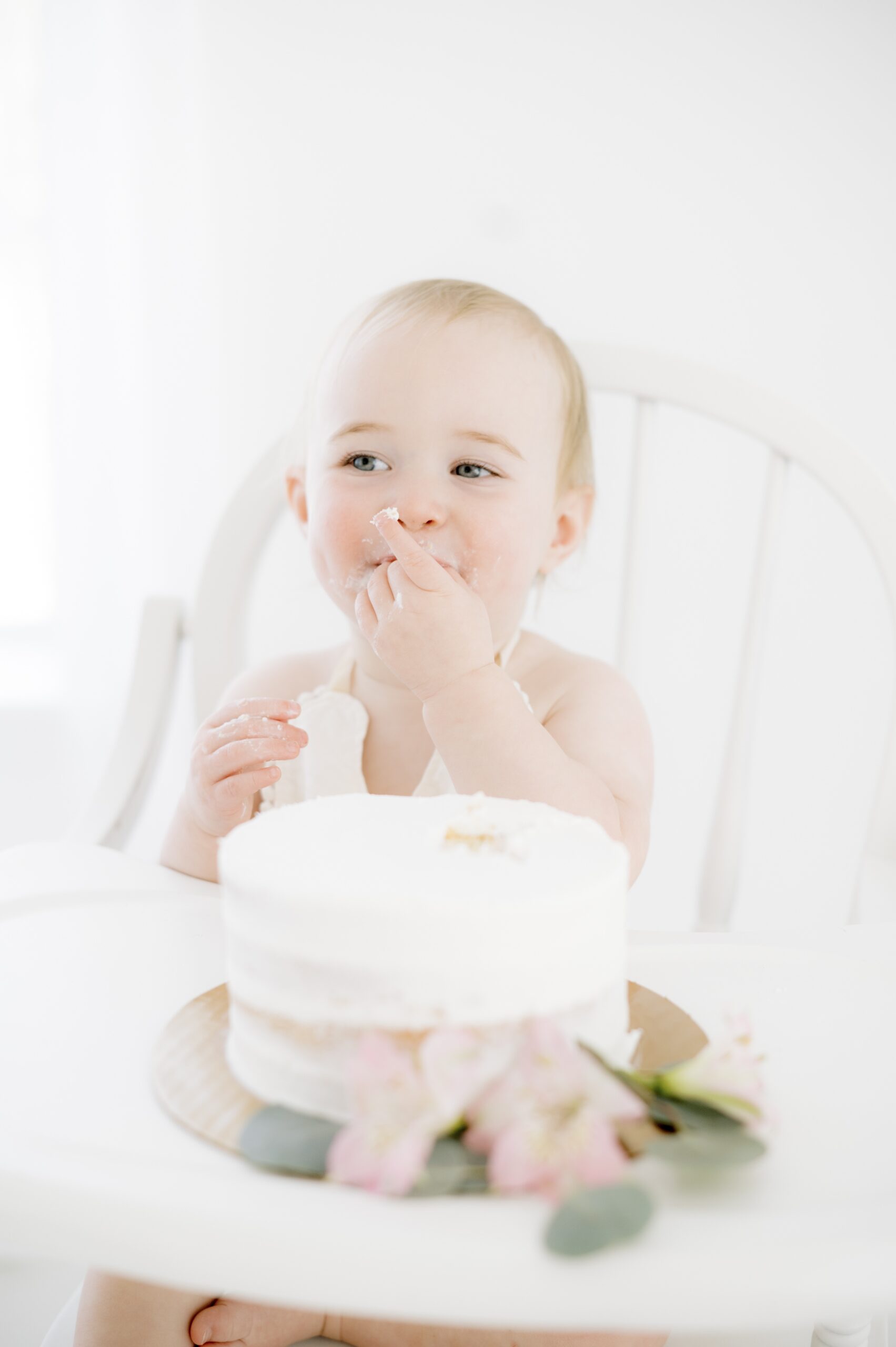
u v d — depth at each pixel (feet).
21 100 5.92
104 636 5.94
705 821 5.41
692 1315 1.11
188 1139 1.35
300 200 5.46
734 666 5.30
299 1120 1.33
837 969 1.94
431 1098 1.23
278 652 5.72
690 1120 1.28
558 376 3.27
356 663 3.40
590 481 3.62
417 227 5.41
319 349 5.52
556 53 5.23
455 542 3.00
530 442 3.10
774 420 3.40
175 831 2.84
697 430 5.20
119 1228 1.20
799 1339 2.23
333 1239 1.15
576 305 5.30
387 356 3.01
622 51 5.17
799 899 5.36
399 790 3.34
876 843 3.03
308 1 5.35
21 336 6.13
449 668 2.63
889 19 4.95
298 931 1.34
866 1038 1.69
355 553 3.02
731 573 5.26
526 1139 1.18
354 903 1.30
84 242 5.73
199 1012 1.69
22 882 2.30
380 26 5.34
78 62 5.64
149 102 5.55
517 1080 1.23
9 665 6.55
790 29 5.02
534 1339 2.07
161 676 3.50
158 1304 2.16
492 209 5.34
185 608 3.60
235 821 2.66
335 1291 1.14
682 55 5.13
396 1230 1.16
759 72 5.07
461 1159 1.23
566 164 5.27
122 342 5.79
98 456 5.84
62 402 5.84
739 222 5.13
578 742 3.03
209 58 5.41
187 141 5.54
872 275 5.05
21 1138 1.34
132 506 5.86
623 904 1.47
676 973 1.93
